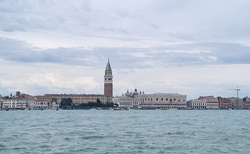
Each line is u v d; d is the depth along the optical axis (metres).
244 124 191.38
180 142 113.44
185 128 161.50
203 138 123.38
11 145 106.94
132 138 122.38
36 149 100.50
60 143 110.88
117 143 111.00
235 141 116.44
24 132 141.12
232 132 143.25
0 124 186.25
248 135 132.62
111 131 145.12
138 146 105.38
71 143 110.94
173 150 99.50
